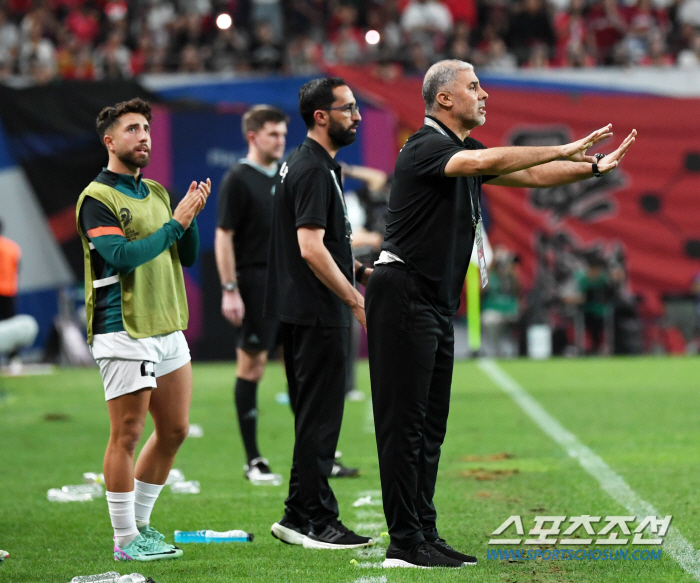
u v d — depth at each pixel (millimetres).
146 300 15844
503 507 19656
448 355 15641
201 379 47719
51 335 56406
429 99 15211
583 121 60312
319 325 16844
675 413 33781
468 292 59125
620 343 59469
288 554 16406
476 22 67438
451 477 22984
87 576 14445
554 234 59781
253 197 23406
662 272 60125
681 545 16406
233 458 26625
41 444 29188
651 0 69625
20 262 56281
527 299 59719
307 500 16938
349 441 29047
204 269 56219
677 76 60188
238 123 57250
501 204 59719
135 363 15609
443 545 15359
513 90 60406
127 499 16000
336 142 17047
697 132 59938
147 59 61562
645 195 60094
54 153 56469
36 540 17672
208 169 57000
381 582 14117
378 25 67062
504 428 30969
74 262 56688
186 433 16625
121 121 15945
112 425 15906
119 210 15750
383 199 29844
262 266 23500
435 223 14797
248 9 66438
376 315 15133
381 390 15102
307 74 59000
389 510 15219
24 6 67438
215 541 17469
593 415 33688
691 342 60031
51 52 62594
